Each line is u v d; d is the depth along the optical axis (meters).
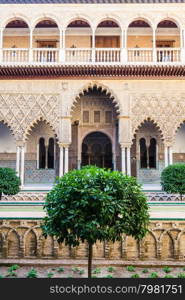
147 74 12.54
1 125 15.25
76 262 5.21
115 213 3.61
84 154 15.85
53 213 3.58
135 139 14.96
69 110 12.52
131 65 12.12
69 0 12.68
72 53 12.70
